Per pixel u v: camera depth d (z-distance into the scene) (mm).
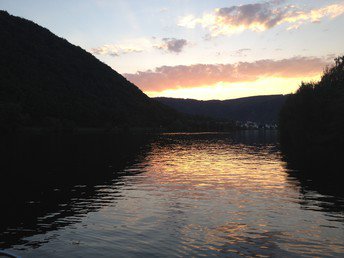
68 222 19781
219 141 132125
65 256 14633
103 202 25094
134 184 33219
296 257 14391
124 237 17016
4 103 154500
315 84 79938
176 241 16359
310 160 54750
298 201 25219
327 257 14414
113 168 45625
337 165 47312
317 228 18406
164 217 20750
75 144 94312
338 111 66500
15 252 15125
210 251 15062
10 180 35562
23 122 155250
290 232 17719
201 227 18641
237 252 14922
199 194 28125
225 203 24609
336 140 69750
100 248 15516
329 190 29500
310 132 76312
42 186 32094
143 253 14883
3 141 102062
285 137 96625
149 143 111062
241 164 50781
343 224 19172
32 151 70188
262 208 23047
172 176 38531
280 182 34000
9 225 19281
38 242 16391
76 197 27016
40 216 21203
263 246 15703
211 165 49688
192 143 116188
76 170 43344
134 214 21516
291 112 85188
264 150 80875
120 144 101125
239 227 18625
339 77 78062
